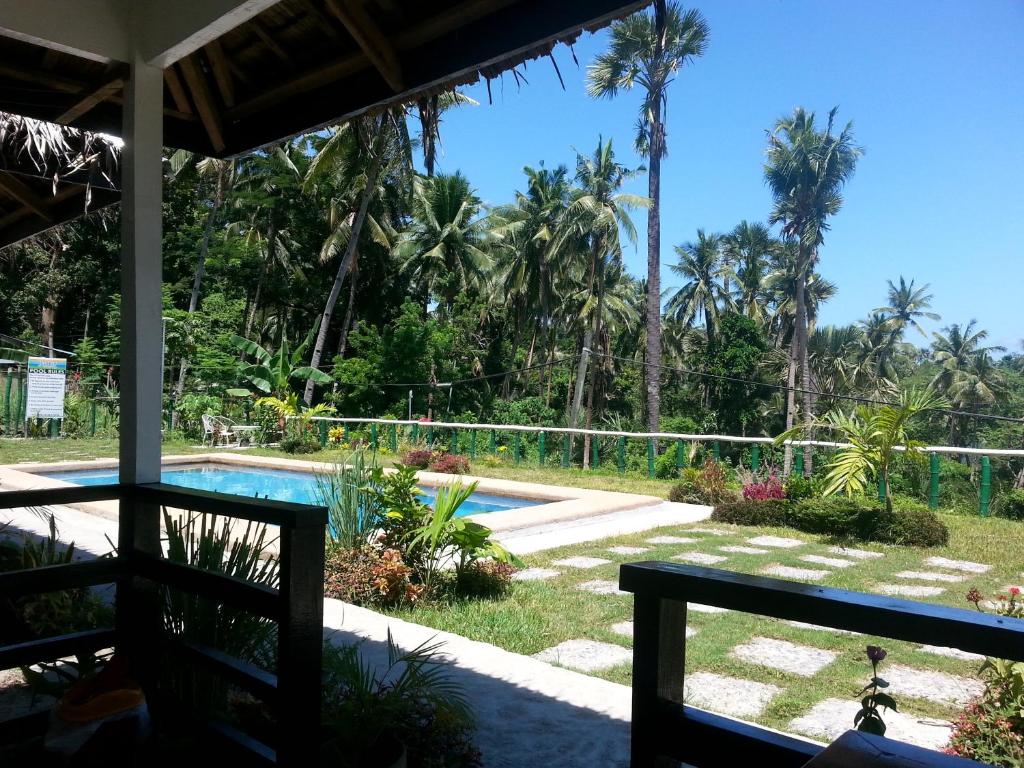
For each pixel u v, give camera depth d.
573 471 14.91
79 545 6.86
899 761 0.80
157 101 2.96
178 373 22.50
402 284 32.66
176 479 15.51
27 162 4.22
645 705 1.26
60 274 25.80
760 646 4.74
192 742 2.26
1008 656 0.92
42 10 2.69
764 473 12.04
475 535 5.83
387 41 2.84
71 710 2.05
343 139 21.09
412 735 2.46
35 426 19.50
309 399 25.64
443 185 31.94
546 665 3.92
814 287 44.97
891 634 1.02
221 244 28.19
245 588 2.17
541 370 36.72
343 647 2.92
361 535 6.08
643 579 1.27
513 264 33.97
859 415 8.71
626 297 38.12
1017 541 8.47
